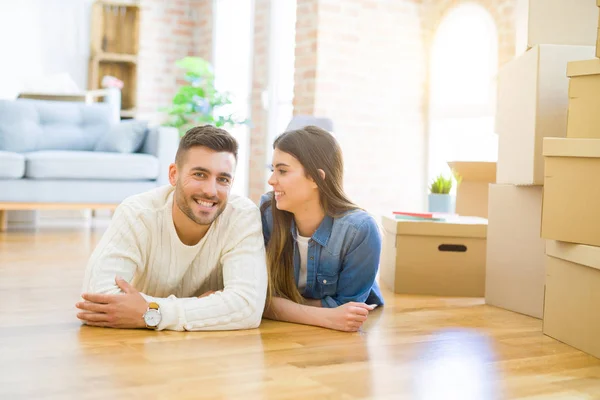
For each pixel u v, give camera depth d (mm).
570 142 1930
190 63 6523
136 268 2010
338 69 5477
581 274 1904
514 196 2520
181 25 8031
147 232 1976
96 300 1900
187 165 1886
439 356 1786
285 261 2201
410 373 1612
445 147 5730
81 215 5945
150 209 1976
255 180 6789
